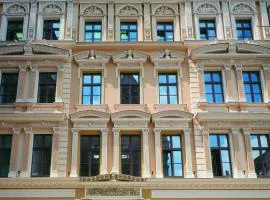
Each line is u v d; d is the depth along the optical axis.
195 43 29.11
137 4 30.56
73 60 28.70
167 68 28.52
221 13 30.47
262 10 30.58
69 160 25.80
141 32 29.84
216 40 29.25
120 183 24.70
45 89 27.95
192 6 30.56
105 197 24.58
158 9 30.53
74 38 29.36
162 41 29.12
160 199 24.56
